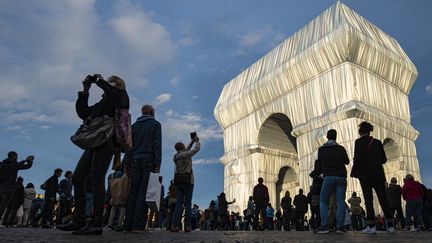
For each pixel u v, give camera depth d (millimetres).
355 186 22359
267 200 16016
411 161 27391
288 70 29594
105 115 5230
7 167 11172
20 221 16125
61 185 14000
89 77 5293
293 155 36031
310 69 27859
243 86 36031
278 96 31266
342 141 24047
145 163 6781
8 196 11164
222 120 38594
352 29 25391
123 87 5664
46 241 3668
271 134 34750
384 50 27391
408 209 11719
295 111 29062
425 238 5113
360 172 7773
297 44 30125
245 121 35594
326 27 27469
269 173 33750
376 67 26828
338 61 25984
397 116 27578
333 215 10719
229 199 34469
